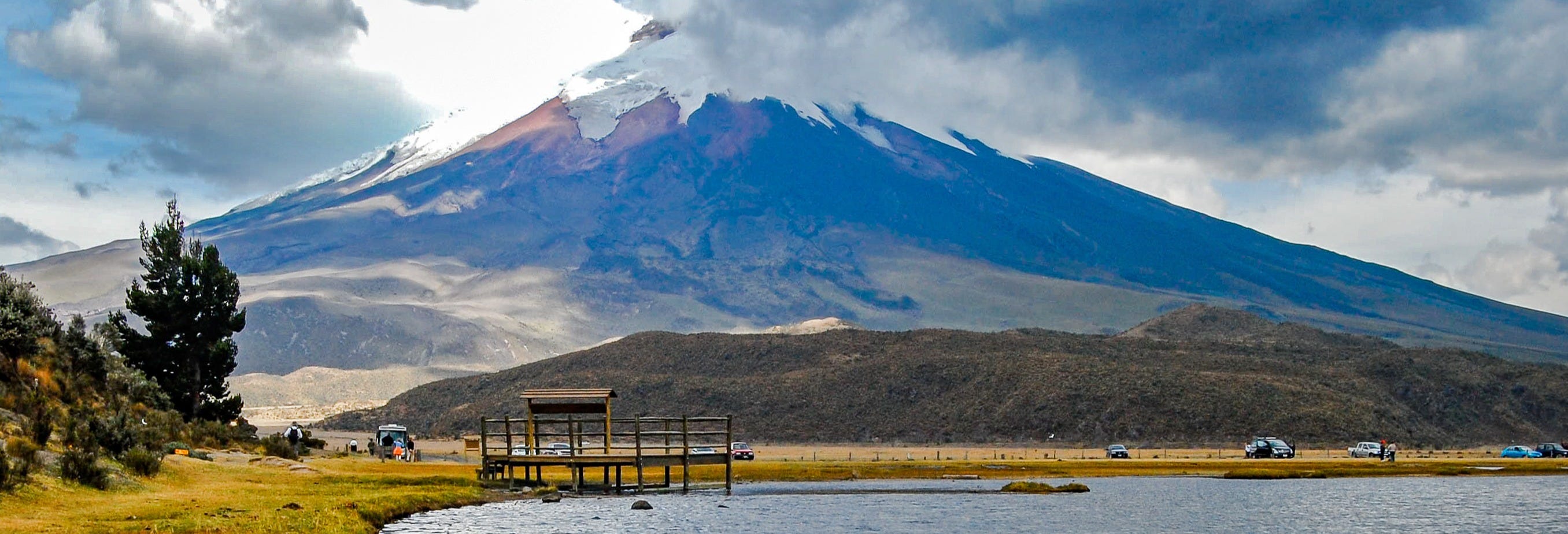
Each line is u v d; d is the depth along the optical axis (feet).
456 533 184.14
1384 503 265.54
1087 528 214.48
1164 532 211.61
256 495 193.06
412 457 352.49
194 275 321.11
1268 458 469.16
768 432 648.38
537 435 259.19
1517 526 225.35
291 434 338.34
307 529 158.40
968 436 621.72
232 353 323.98
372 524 184.03
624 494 258.57
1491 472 369.50
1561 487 314.14
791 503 248.11
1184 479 344.08
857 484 304.30
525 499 238.27
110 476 181.68
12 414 194.59
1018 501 259.19
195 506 169.37
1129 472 371.15
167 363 312.50
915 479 328.70
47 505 157.38
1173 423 602.85
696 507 233.55
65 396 226.99
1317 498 277.03
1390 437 597.11
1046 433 610.24
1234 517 234.38
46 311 256.32
